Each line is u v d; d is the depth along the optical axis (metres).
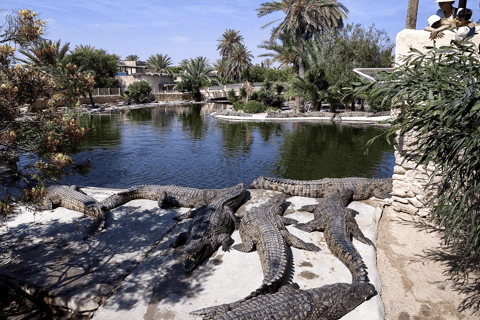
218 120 32.00
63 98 4.43
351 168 14.16
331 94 31.88
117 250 5.57
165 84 63.03
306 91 32.91
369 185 7.77
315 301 3.91
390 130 4.23
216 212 6.32
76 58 48.50
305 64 35.94
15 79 4.00
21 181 7.70
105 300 4.35
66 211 7.21
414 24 6.65
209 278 4.80
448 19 4.71
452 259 5.45
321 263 5.14
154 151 17.81
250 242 5.61
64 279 4.77
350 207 7.32
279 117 32.12
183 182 12.50
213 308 4.02
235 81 66.75
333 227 5.76
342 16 37.94
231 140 21.00
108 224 6.57
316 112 31.61
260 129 25.47
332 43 33.75
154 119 32.78
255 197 8.02
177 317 4.00
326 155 16.56
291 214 7.05
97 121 30.83
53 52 4.46
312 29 38.25
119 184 12.20
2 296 4.79
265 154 17.00
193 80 57.59
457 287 4.76
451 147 3.63
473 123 3.38
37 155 4.29
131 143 20.03
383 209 7.43
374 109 29.62
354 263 4.80
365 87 4.28
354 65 31.91
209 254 5.48
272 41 37.84
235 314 3.56
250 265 5.14
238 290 4.51
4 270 4.97
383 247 5.89
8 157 4.23
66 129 4.29
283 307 3.72
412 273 5.12
